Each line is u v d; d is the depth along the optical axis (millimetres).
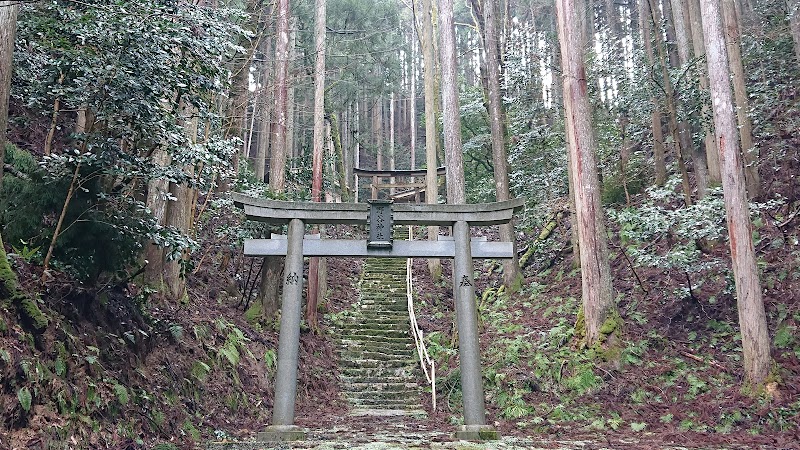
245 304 10703
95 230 5105
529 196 15227
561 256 14180
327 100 18062
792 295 8656
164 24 5094
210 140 6965
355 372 10562
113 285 5723
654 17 11906
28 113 7406
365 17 18156
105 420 4648
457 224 6836
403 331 12125
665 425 7172
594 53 13789
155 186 7375
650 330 9484
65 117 7902
